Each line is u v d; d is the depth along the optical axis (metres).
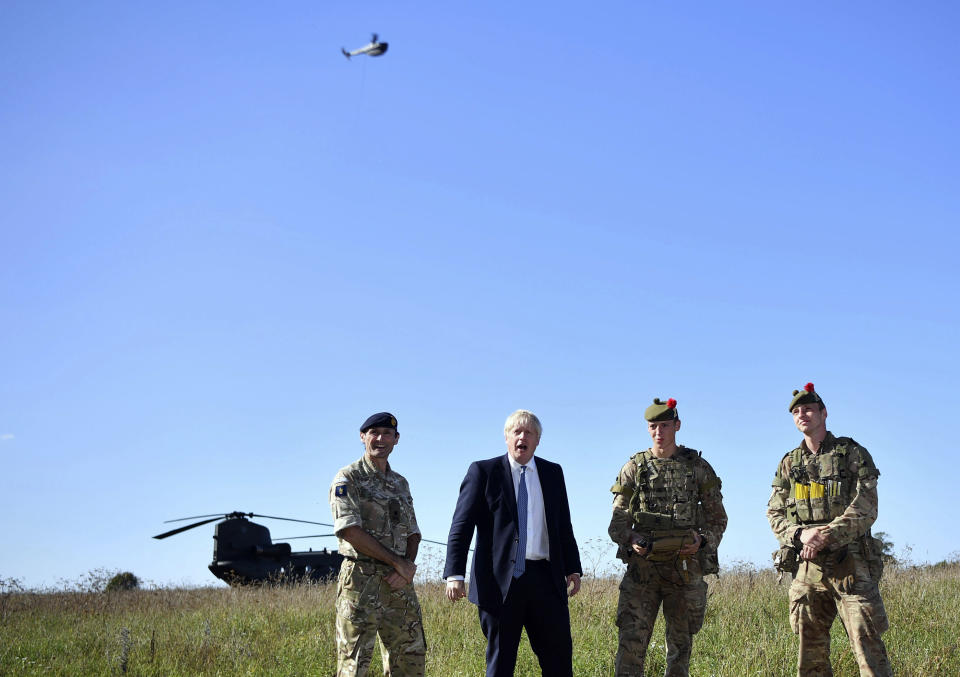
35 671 8.84
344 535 6.19
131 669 8.80
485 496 6.76
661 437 7.34
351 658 6.16
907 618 9.56
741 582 12.04
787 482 7.04
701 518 7.26
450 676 8.14
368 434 6.51
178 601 15.52
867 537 6.64
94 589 18.19
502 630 6.46
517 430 6.78
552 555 6.65
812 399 6.86
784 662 7.77
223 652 9.41
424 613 11.16
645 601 7.17
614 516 7.32
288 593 15.01
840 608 6.64
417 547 6.62
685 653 7.15
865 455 6.71
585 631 9.52
